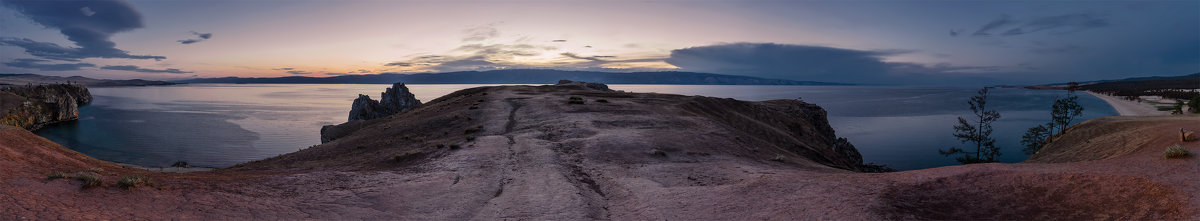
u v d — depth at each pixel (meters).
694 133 34.94
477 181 18.50
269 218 11.59
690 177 19.03
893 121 196.12
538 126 39.97
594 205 14.92
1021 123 172.50
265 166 30.23
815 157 46.00
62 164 14.89
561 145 28.97
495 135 35.41
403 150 31.34
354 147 38.56
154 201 11.64
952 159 103.19
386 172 20.38
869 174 16.41
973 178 14.01
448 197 15.60
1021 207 11.80
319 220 11.95
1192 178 11.74
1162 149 19.39
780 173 18.91
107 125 196.00
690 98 74.69
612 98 72.25
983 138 80.88
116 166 17.86
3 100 178.25
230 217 11.23
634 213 13.82
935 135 145.25
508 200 15.24
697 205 13.95
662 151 25.73
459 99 80.31
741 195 14.66
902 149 118.94
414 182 17.75
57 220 9.20
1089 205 11.31
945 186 13.64
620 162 23.42
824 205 12.63
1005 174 13.98
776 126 72.81
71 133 168.62
